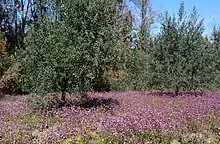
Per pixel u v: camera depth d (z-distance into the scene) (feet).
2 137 29.25
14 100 59.67
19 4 101.60
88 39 42.83
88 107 44.04
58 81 42.75
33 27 45.42
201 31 68.90
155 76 68.59
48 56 42.24
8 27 101.35
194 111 41.39
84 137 28.86
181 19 69.36
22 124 34.32
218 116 39.19
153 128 31.14
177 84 65.57
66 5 43.75
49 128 32.73
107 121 33.60
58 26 43.27
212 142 29.91
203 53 68.03
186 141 29.81
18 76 71.97
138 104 48.78
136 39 130.00
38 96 45.21
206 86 69.05
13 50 93.40
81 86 43.50
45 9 46.21
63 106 42.47
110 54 43.70
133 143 28.22
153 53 69.51
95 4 43.86
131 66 88.63
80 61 42.11
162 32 69.72
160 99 55.98
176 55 67.05
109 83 82.89
